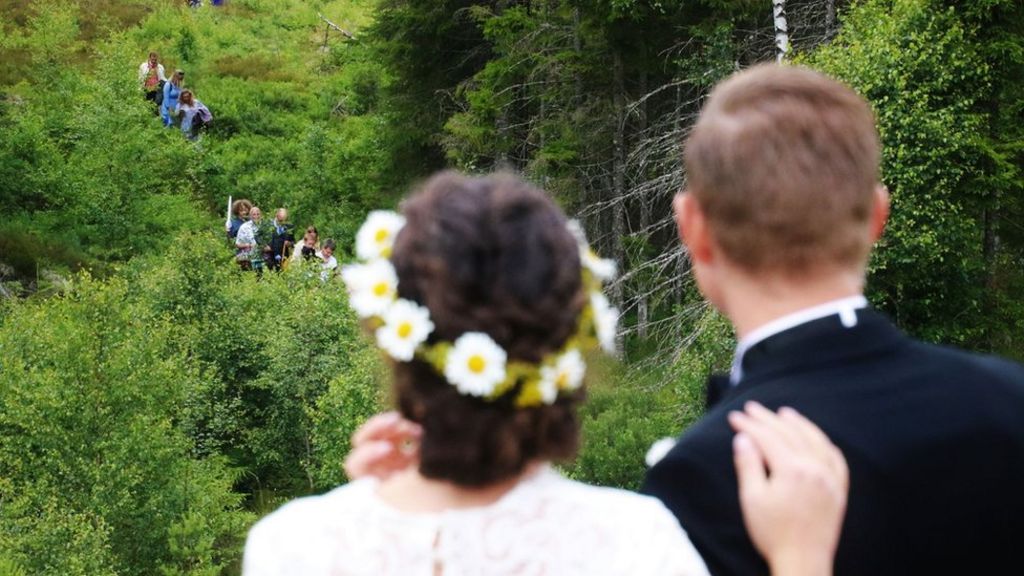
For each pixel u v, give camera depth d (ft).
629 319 58.90
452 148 65.26
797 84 5.30
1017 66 46.73
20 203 78.38
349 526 4.58
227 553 47.47
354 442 5.17
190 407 53.01
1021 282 52.19
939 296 45.16
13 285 67.62
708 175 5.25
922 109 42.50
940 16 44.01
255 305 59.47
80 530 39.40
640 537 4.58
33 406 42.70
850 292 5.39
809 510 4.79
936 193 42.37
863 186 5.17
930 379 5.24
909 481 4.99
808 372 5.24
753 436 5.00
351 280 4.76
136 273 64.08
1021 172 48.70
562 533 4.50
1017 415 5.21
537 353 4.53
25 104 88.48
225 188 92.22
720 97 5.47
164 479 44.24
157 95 95.09
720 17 54.60
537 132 63.57
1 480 41.73
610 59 60.39
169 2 127.24
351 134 100.83
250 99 107.04
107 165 79.46
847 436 5.04
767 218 5.10
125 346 45.06
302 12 136.26
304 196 93.04
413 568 4.43
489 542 4.45
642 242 54.39
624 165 59.31
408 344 4.51
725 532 4.95
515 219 4.71
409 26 70.79
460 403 4.53
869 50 43.93
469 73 73.61
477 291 4.56
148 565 43.29
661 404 42.47
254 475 56.39
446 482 4.63
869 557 4.92
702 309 46.01
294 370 55.21
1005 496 5.05
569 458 4.85
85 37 112.57
